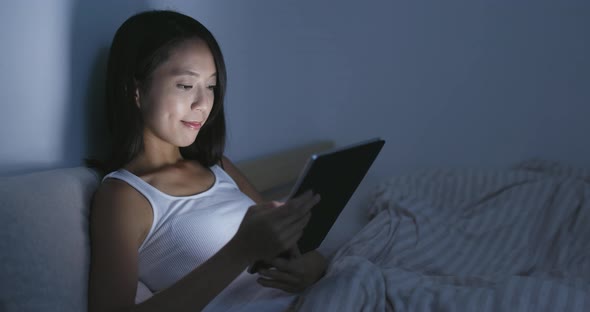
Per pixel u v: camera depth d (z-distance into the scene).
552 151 1.93
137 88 1.01
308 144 2.06
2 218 0.72
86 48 1.06
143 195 0.95
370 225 1.37
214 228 1.01
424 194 1.66
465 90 2.00
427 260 1.24
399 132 2.10
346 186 0.95
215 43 1.05
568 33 1.84
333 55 2.10
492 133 1.99
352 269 0.95
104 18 1.11
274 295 0.99
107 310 0.81
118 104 1.02
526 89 1.93
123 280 0.84
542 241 1.42
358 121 2.13
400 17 2.02
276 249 0.80
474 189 1.66
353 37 2.08
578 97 1.87
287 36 1.88
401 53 2.04
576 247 1.39
